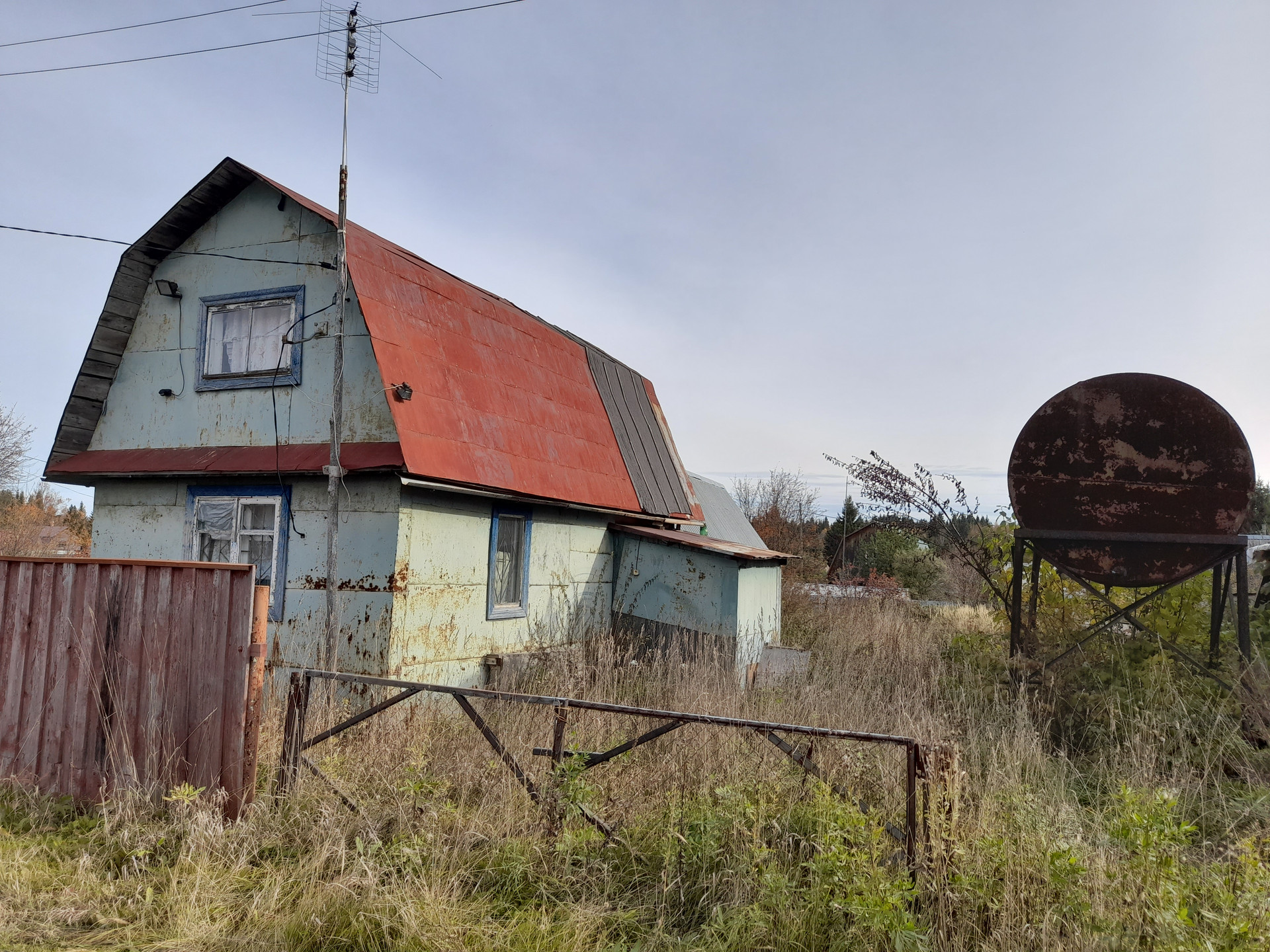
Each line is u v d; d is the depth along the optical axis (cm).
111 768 537
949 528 1141
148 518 976
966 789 481
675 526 1494
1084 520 855
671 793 480
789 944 361
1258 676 720
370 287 899
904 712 633
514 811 489
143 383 1005
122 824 497
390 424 848
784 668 1084
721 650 1149
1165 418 841
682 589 1207
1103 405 861
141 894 418
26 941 370
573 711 652
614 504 1209
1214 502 820
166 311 1002
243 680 510
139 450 989
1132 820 402
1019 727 625
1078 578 857
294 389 911
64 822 515
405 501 834
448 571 902
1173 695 730
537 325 1312
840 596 1764
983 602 1625
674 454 1625
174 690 529
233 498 931
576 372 1341
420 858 440
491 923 389
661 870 426
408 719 651
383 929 375
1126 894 369
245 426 937
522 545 1053
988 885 387
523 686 943
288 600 877
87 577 566
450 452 884
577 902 409
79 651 558
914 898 381
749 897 398
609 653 1000
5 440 2583
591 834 450
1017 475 883
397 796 504
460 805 508
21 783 555
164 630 537
